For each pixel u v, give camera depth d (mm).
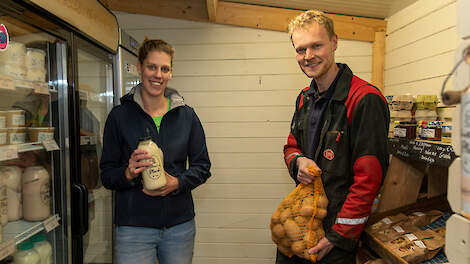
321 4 2318
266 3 2406
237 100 2533
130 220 1389
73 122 1324
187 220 1476
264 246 2594
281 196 2559
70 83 1295
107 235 1836
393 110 1658
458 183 615
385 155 1223
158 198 1393
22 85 1099
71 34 1292
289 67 2488
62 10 1196
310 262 1327
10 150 1058
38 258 1201
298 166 1388
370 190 1194
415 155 1420
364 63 2449
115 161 1455
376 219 1584
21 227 1146
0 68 1059
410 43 2039
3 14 954
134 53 1981
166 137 1427
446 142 1302
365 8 2277
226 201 2590
